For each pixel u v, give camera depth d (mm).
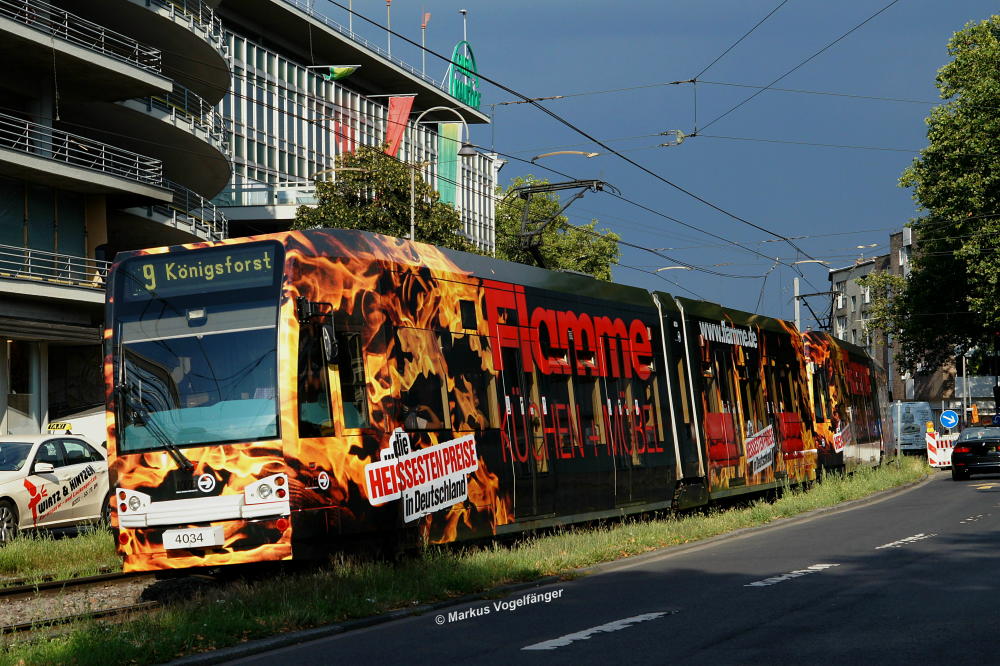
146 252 13391
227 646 9023
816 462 28422
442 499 14047
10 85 37406
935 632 8773
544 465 16203
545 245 82562
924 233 56844
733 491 22578
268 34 74812
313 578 11531
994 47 49875
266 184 69000
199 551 12453
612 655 8125
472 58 97688
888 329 64375
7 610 12211
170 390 12867
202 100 45469
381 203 48250
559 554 14211
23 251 37094
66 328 37031
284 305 12695
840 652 8039
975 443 35562
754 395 24609
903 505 23859
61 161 37281
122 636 8906
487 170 95812
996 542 15516
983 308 50969
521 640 8938
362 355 13266
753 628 9133
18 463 19031
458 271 15195
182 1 43094
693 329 21859
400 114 69938
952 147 50625
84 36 39750
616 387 18562
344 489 12703
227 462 12453
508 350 15883
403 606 10922
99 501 20500
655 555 15344
